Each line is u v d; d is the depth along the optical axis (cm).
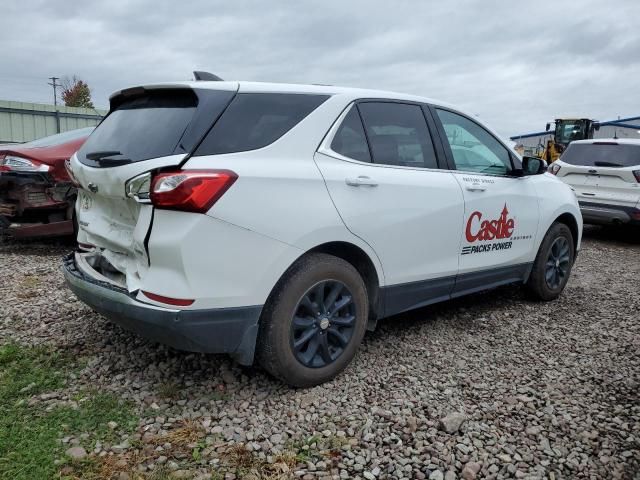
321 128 337
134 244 296
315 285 324
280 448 275
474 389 345
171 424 291
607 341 434
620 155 892
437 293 414
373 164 361
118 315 298
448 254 410
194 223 277
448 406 321
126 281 306
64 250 694
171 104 325
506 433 295
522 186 482
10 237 750
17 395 313
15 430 278
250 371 353
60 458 257
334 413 310
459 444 283
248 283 295
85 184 341
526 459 272
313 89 351
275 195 301
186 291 279
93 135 374
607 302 545
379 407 317
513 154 489
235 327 297
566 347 419
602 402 332
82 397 313
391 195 361
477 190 429
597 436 294
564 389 347
